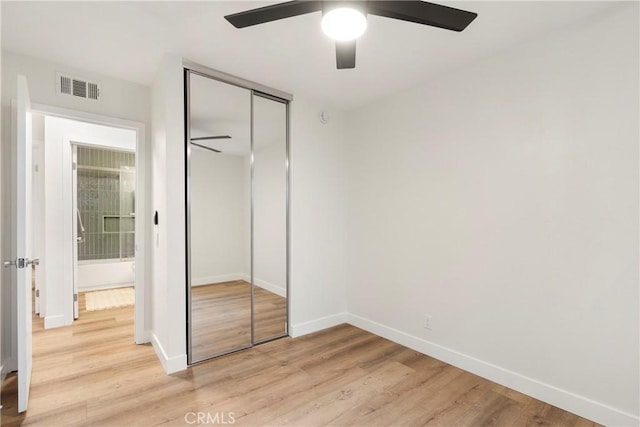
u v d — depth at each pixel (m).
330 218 3.39
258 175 2.94
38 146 3.38
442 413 1.93
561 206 1.97
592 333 1.86
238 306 2.85
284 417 1.87
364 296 3.32
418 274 2.79
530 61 2.10
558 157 1.98
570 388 1.94
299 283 3.15
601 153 1.82
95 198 5.04
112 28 2.01
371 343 2.96
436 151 2.66
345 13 1.35
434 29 1.97
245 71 2.60
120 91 2.77
